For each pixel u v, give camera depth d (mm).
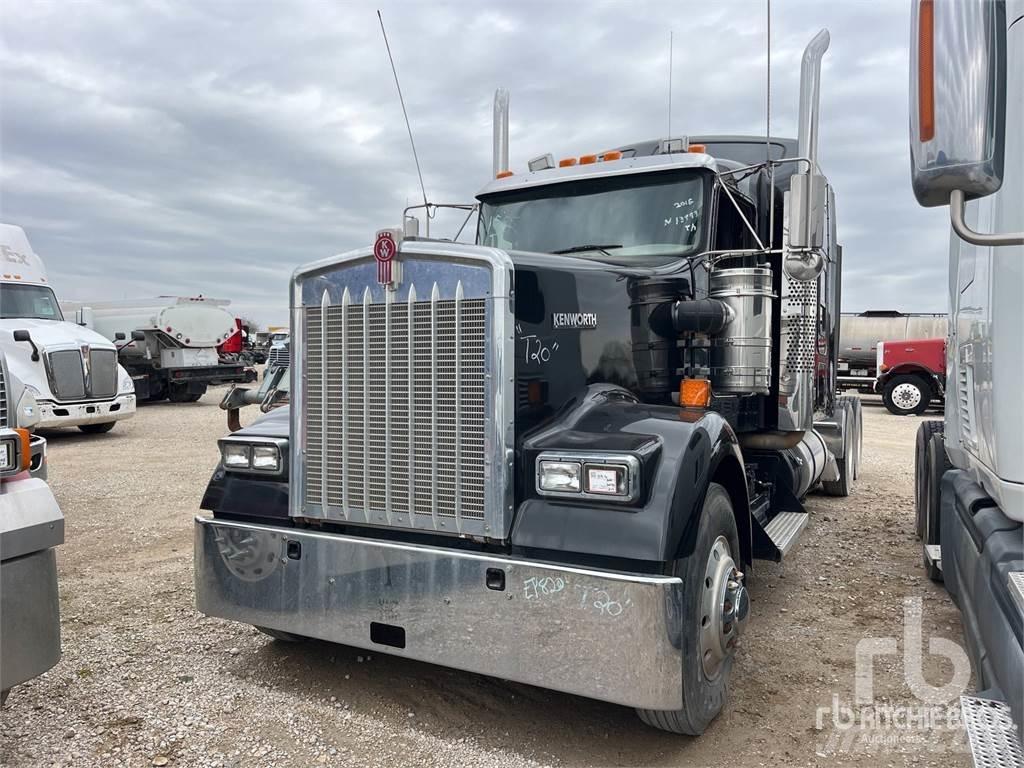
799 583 5086
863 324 23656
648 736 3070
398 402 3100
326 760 2896
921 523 5992
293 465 3361
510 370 2922
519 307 3062
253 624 3426
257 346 32375
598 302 3508
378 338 3131
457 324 2963
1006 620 2203
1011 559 2309
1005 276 2316
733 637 3117
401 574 3023
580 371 3383
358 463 3201
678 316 3869
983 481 2973
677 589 2621
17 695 3422
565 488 2820
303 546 3264
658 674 2588
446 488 3010
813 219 3709
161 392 21047
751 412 4668
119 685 3531
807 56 4191
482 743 3023
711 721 3158
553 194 4758
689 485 2801
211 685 3533
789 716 3227
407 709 3301
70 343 12391
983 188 1666
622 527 2707
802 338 4688
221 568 3504
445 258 2979
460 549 3016
